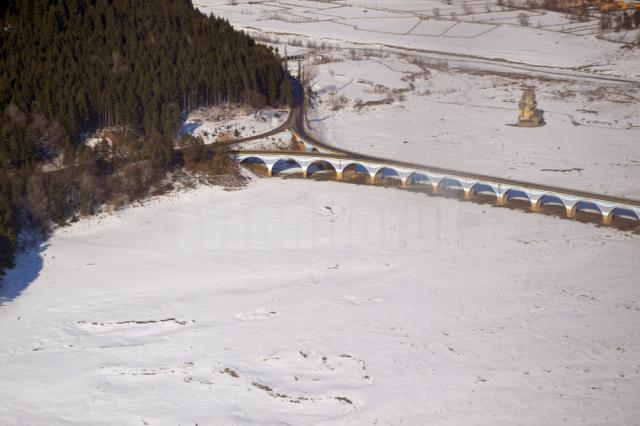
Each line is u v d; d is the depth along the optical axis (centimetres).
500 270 16675
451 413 11950
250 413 12150
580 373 12769
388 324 14638
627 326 14150
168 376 13225
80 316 15475
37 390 13050
